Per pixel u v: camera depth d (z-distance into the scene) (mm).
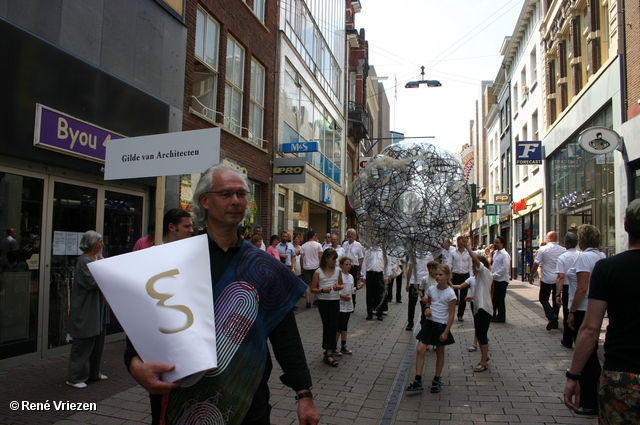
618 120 11828
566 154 16969
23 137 5660
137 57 7906
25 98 5688
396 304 12539
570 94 16453
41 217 6152
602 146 10477
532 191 22000
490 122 34875
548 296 8836
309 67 18422
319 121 20172
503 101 29562
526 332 8625
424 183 4691
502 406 4688
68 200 6617
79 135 6480
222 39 11094
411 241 4707
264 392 1978
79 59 6551
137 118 7750
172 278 1701
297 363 2025
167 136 5211
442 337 5184
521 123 24484
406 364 6379
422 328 5367
